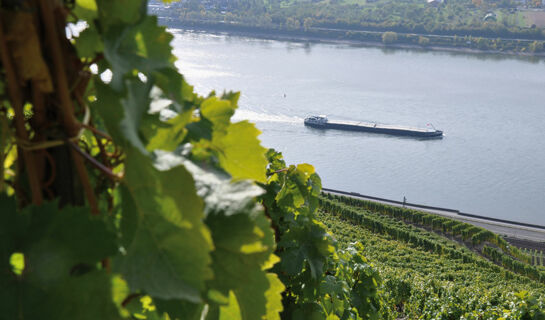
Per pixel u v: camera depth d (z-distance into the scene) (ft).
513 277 119.34
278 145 282.56
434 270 115.44
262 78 421.59
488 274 118.73
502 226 210.38
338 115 334.03
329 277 14.10
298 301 12.63
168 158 2.66
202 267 2.36
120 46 2.65
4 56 2.52
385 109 349.00
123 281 2.39
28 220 2.40
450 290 67.05
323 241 12.37
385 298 61.36
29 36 2.51
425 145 289.33
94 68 3.33
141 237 2.40
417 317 66.74
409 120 326.24
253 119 322.55
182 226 2.37
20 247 2.35
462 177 253.24
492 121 328.49
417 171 258.78
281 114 332.80
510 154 278.87
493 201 234.79
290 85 404.57
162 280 2.33
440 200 234.58
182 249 2.38
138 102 2.63
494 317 52.80
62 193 2.82
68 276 2.31
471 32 631.56
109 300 2.29
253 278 3.39
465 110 350.64
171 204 2.40
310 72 454.81
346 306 16.88
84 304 2.26
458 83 431.02
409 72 472.85
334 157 271.28
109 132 2.54
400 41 625.00
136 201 2.45
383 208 192.75
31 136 2.98
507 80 449.06
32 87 2.66
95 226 2.42
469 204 231.91
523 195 239.50
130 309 3.87
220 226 3.05
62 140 2.73
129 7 2.67
